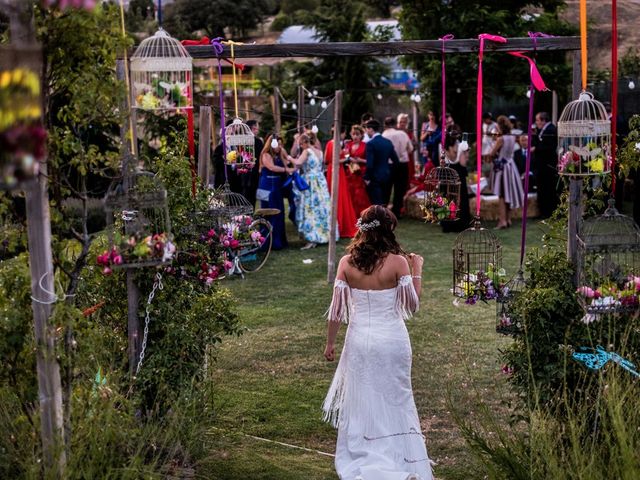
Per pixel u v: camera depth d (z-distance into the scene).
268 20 27.81
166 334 4.39
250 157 7.14
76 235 3.65
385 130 12.86
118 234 3.67
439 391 5.69
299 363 6.41
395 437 4.43
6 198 3.54
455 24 15.23
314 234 10.90
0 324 3.53
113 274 4.59
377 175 11.83
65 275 3.90
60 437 3.34
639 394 3.73
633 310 4.02
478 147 5.02
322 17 18.11
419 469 4.40
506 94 15.39
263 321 7.55
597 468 3.56
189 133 4.80
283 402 5.62
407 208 13.04
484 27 15.11
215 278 4.68
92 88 3.44
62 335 3.50
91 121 3.76
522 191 11.53
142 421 4.35
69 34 3.36
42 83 3.39
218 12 23.31
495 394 5.58
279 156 10.82
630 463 3.19
